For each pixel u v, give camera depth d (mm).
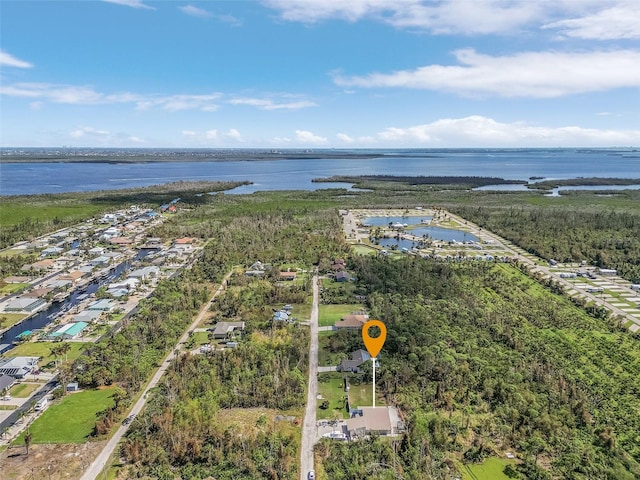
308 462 69438
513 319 120750
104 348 102562
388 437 75375
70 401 85312
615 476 66688
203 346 106750
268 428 76812
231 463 68688
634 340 111312
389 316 118375
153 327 113000
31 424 78250
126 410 82250
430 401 85250
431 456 69562
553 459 71250
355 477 65812
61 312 128000
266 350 101500
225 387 87750
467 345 103938
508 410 80812
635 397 87312
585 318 124562
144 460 68938
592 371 96125
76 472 66938
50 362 99438
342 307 132125
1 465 68312
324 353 104312
